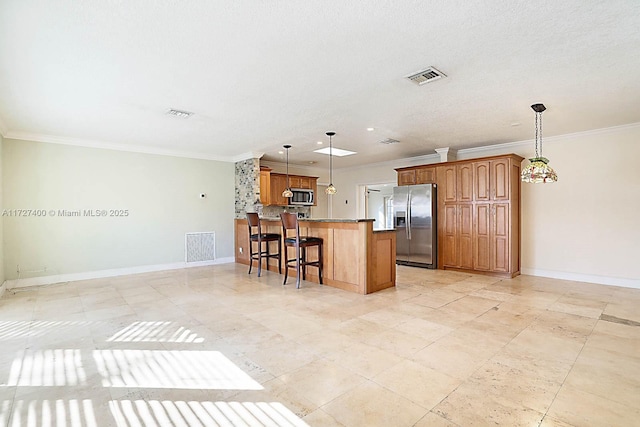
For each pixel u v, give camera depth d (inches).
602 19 83.4
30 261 197.9
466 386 83.4
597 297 166.4
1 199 182.7
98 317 138.9
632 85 127.6
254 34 90.1
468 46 97.7
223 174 287.1
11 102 141.0
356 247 178.7
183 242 262.5
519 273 227.5
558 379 86.6
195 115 163.9
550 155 215.3
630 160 186.1
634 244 185.5
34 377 89.1
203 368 93.8
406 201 261.6
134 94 134.2
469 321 131.2
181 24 84.7
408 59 106.0
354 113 163.0
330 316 138.4
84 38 90.8
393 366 94.3
